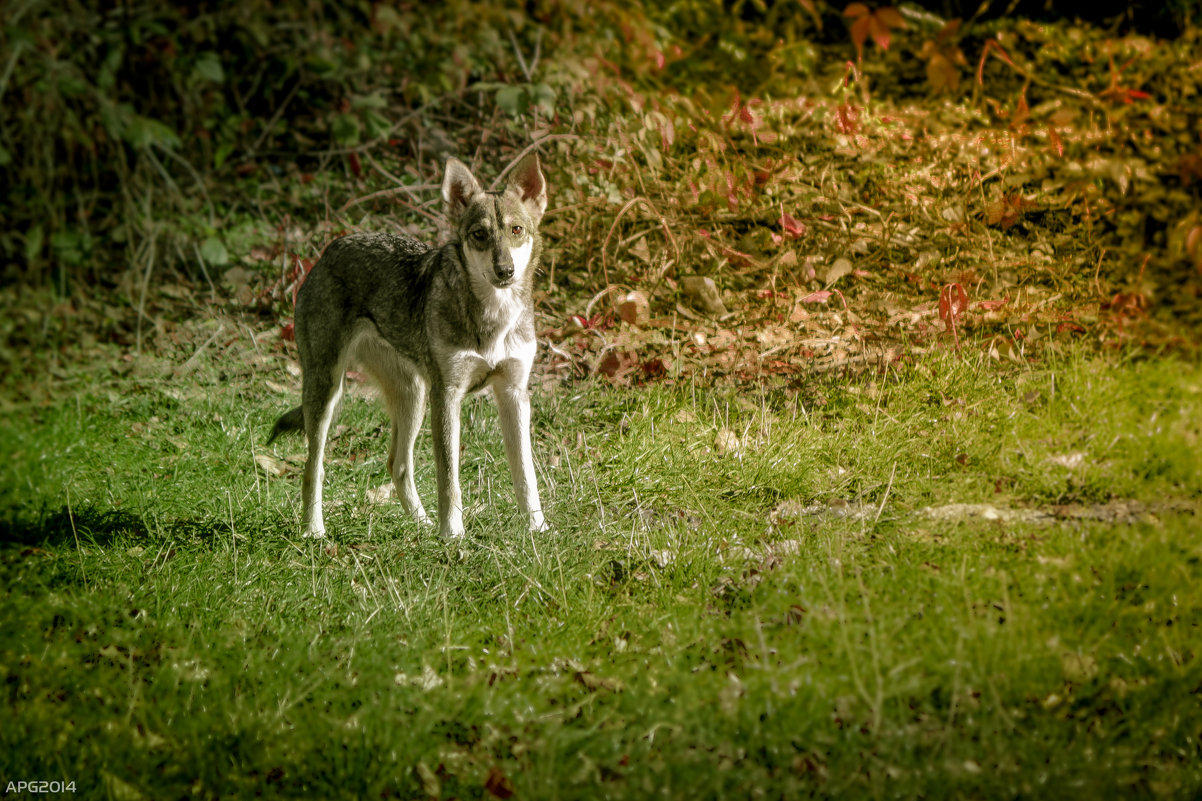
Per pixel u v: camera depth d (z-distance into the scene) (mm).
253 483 10133
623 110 14359
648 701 6402
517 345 9070
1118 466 9352
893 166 15984
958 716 6207
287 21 14805
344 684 6746
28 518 9305
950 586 7309
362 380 12203
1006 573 7512
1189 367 11070
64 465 10172
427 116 16438
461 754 6219
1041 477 9164
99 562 8492
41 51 11664
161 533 9000
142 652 7293
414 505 9695
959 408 10531
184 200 13867
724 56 21281
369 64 14727
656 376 11797
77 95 11961
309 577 8266
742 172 13680
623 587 7969
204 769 6043
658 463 9898
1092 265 13648
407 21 14234
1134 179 14820
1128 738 6102
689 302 13367
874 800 5629
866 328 12453
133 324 13500
